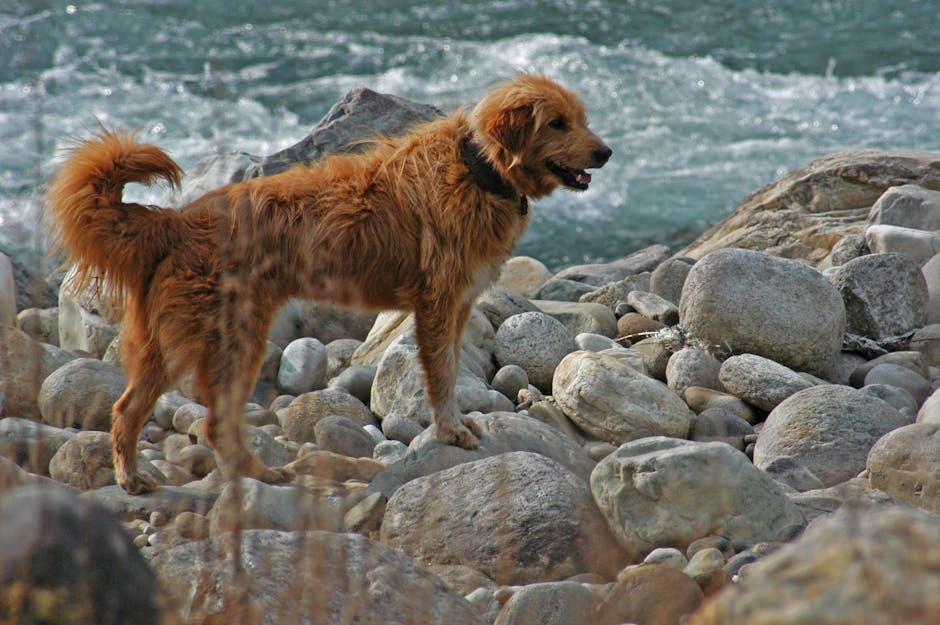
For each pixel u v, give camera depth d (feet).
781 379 37.47
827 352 40.81
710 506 26.58
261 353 32.12
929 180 56.08
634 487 26.99
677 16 110.73
